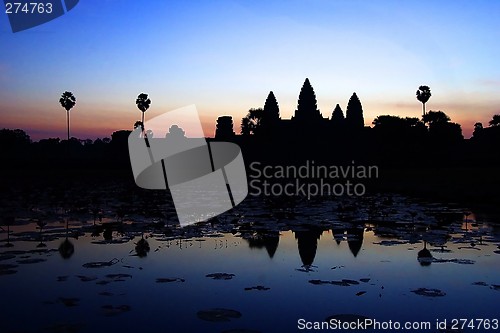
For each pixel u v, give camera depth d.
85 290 7.18
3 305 6.43
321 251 10.41
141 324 5.70
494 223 14.66
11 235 12.59
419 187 32.50
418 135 59.31
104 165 58.41
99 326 5.61
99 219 16.25
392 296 6.90
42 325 5.63
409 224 14.72
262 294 7.00
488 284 7.52
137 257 9.71
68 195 27.36
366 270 8.58
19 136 80.31
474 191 27.41
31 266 8.82
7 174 51.12
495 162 48.62
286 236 12.51
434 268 8.66
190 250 10.50
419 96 63.62
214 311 6.20
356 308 6.36
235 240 11.86
